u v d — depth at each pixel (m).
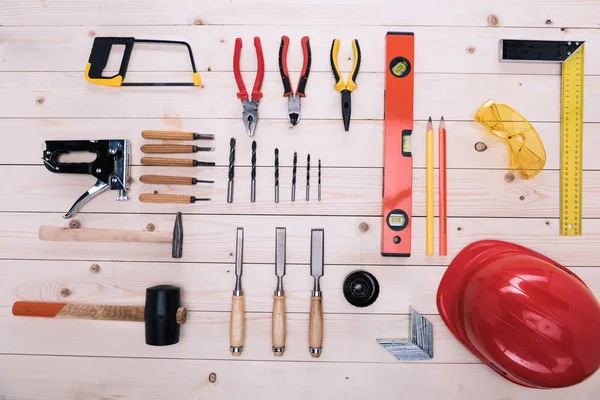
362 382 1.27
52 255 1.30
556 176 1.30
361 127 1.30
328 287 1.27
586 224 1.29
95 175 1.26
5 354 1.30
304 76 1.26
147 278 1.29
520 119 1.28
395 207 1.25
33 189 1.31
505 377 1.25
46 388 1.29
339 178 1.29
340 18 1.31
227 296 1.28
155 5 1.33
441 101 1.30
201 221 1.29
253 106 1.28
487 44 1.31
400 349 1.27
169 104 1.31
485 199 1.29
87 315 1.25
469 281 1.17
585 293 1.03
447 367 1.27
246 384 1.27
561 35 1.31
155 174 1.30
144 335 1.29
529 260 1.09
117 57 1.32
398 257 1.28
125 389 1.29
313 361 1.27
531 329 1.00
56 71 1.33
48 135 1.32
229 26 1.32
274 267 1.28
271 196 1.29
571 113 1.29
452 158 1.30
